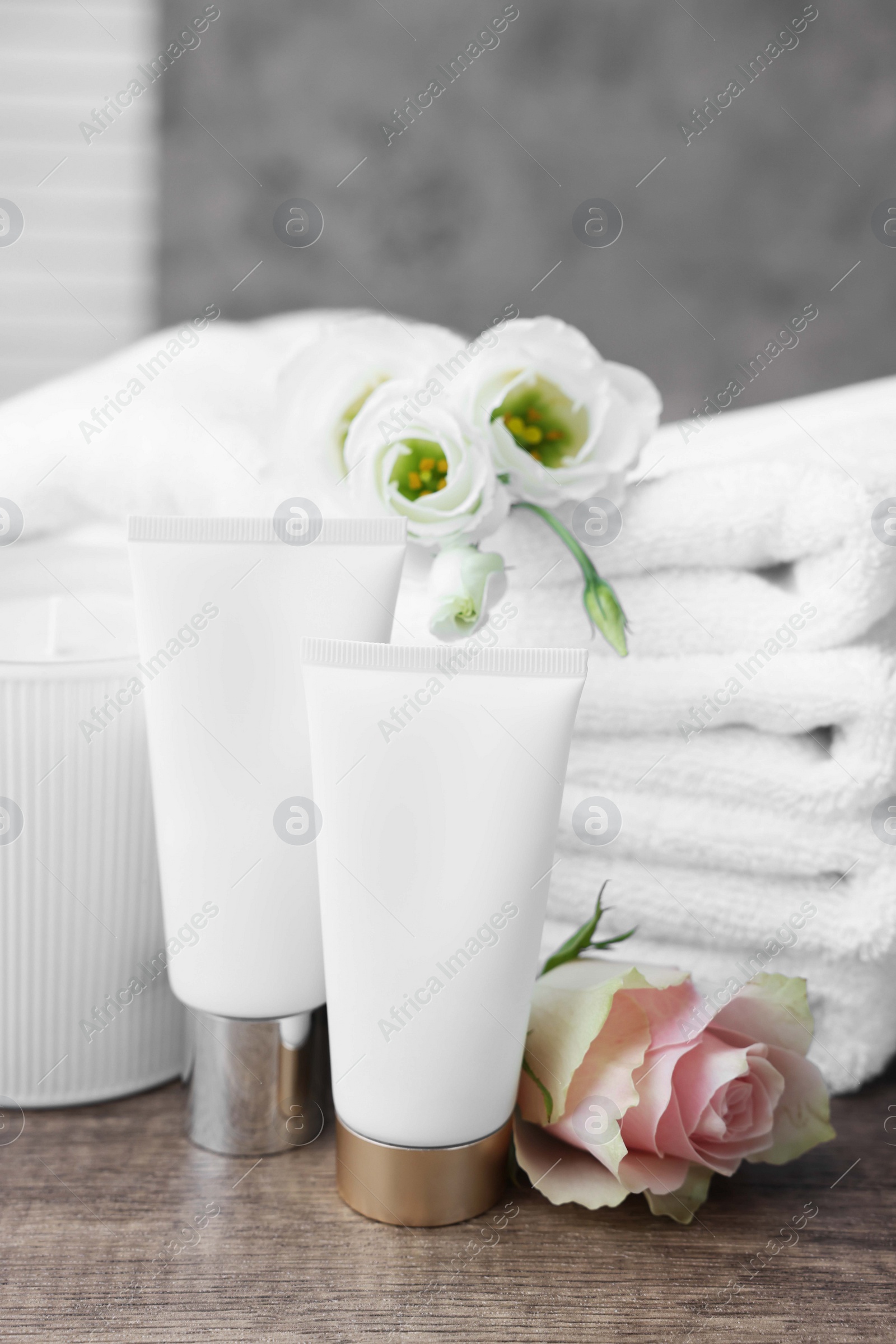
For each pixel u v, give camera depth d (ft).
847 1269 0.95
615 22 2.22
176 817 1.05
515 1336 0.85
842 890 1.21
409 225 2.30
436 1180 0.97
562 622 1.27
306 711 1.02
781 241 2.26
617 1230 1.00
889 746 1.15
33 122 2.26
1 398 2.29
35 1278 0.91
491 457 1.15
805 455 1.19
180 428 1.46
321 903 0.97
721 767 1.23
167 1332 0.85
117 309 2.31
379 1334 0.85
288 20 2.24
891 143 2.22
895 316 2.26
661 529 1.22
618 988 1.00
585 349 1.16
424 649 0.91
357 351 1.21
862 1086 1.28
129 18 2.24
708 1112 0.97
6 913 1.12
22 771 1.10
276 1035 1.08
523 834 0.93
